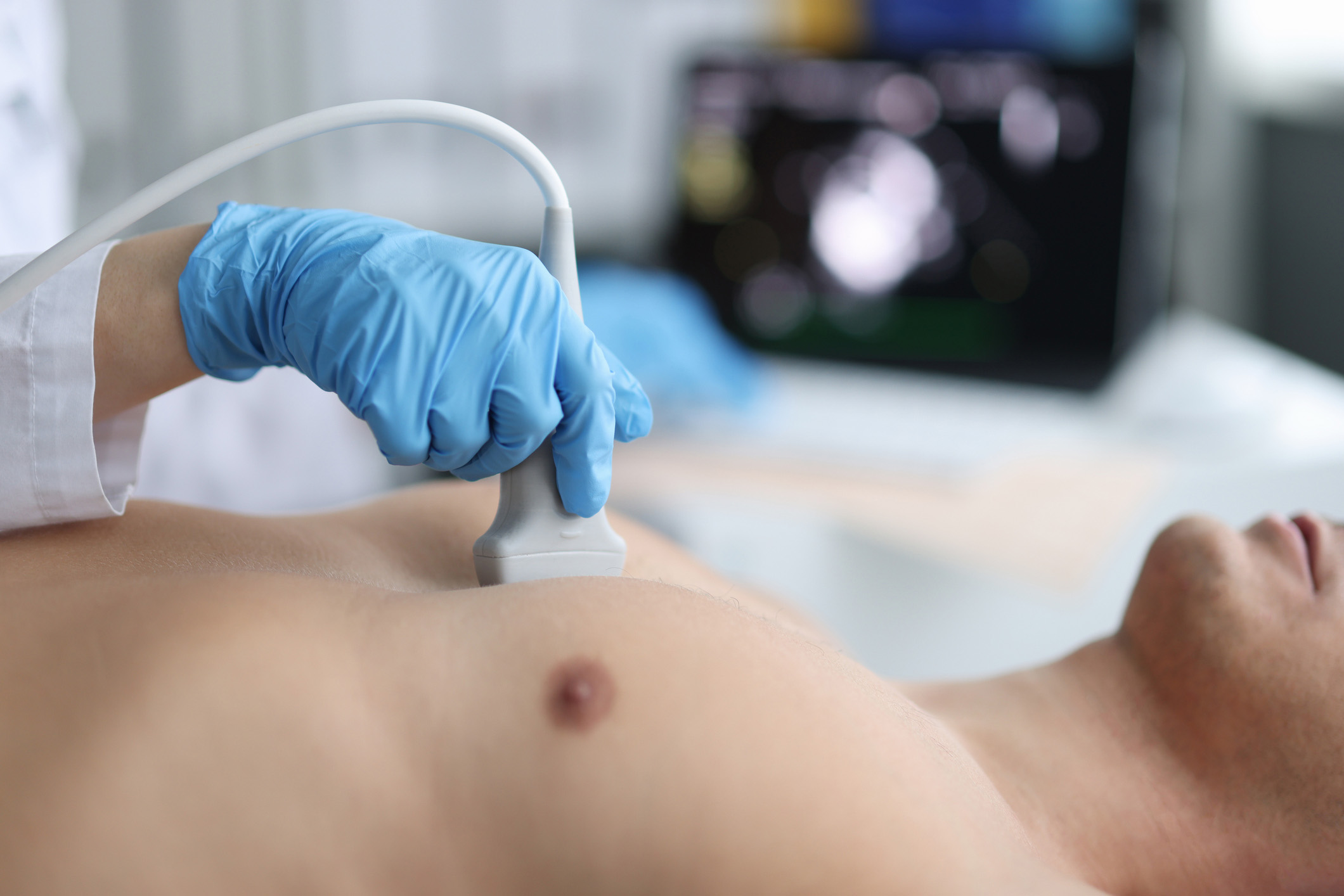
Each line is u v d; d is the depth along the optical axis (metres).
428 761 0.54
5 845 0.50
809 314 1.97
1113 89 1.73
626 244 2.48
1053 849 0.76
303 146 2.16
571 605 0.59
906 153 1.85
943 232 1.86
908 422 1.78
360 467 1.74
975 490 1.55
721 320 2.02
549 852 0.52
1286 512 1.60
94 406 0.67
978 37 2.10
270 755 0.52
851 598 1.62
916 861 0.52
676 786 0.53
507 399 0.59
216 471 1.52
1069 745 0.83
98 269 0.65
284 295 0.62
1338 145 2.07
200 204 2.02
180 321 0.64
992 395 1.89
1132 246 1.78
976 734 0.84
